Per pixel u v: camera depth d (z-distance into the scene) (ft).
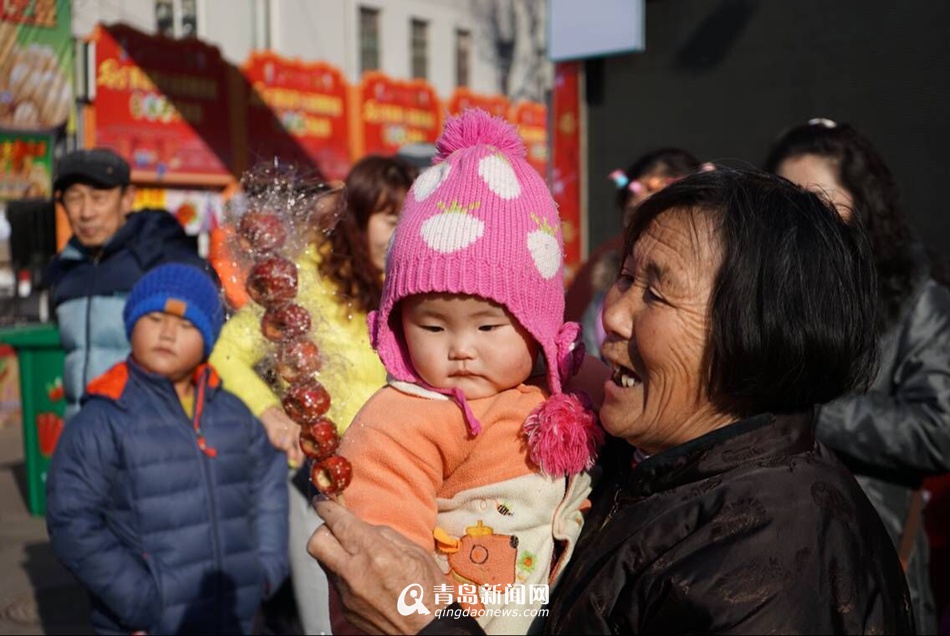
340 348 5.78
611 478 4.59
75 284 12.55
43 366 17.71
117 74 28.43
